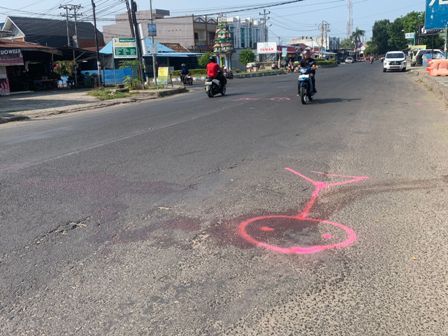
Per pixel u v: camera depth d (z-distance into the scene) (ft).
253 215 15.37
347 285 10.82
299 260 12.11
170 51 176.76
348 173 20.39
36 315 9.87
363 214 15.34
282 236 13.64
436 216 15.02
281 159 23.22
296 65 51.49
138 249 12.93
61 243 13.44
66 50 122.62
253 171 20.98
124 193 17.99
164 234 13.93
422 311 9.73
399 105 46.65
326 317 9.58
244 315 9.69
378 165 21.75
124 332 9.20
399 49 416.67
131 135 32.12
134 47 96.07
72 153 26.25
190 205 16.44
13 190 18.81
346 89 69.36
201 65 191.62
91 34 213.87
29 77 113.19
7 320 9.71
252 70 208.54
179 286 10.90
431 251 12.50
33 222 15.12
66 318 9.73
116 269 11.79
